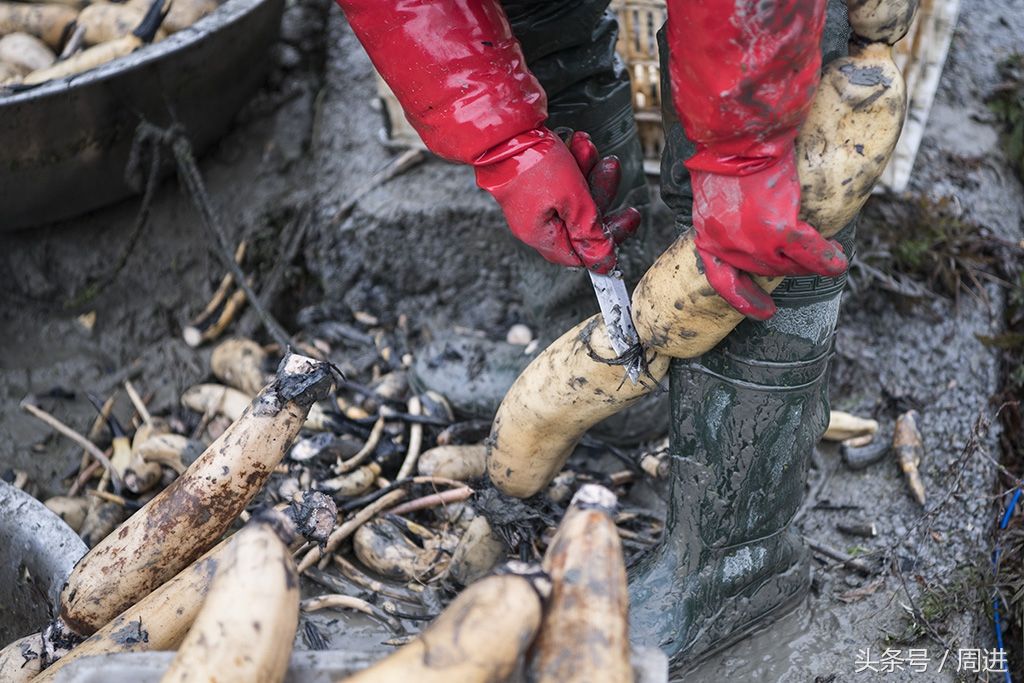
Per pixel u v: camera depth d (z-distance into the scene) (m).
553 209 1.45
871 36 1.32
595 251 1.48
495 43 1.44
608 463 2.28
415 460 2.24
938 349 2.34
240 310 2.66
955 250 2.42
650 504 2.20
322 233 2.68
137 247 2.75
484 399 2.29
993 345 2.33
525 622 1.12
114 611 1.57
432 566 2.05
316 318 2.65
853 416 2.23
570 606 1.16
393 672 1.09
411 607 2.04
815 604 1.97
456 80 1.42
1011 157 2.67
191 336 2.63
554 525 1.99
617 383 1.63
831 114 1.32
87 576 1.58
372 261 2.66
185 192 2.79
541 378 1.71
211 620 1.13
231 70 2.53
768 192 1.28
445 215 2.60
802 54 1.19
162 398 2.55
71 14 2.58
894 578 1.99
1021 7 2.96
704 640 1.84
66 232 2.75
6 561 1.83
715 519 1.76
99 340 2.68
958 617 1.93
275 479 2.20
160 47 2.31
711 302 1.45
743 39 1.17
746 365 1.62
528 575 1.16
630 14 2.38
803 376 1.64
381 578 2.11
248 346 2.50
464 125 1.43
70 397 2.56
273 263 2.73
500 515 1.88
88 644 1.46
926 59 2.28
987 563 2.01
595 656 1.13
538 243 1.49
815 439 1.76
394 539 2.10
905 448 2.16
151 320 2.69
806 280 1.55
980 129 2.68
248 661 1.12
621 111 2.04
